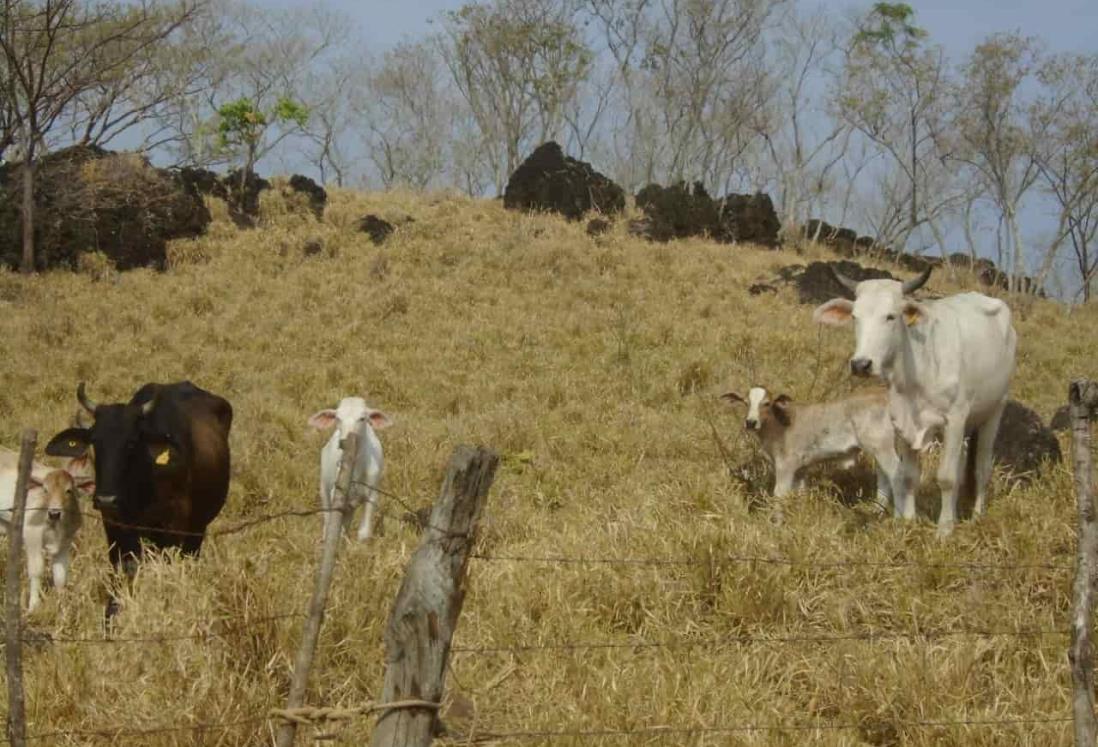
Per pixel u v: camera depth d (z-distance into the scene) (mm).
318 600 4668
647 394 16234
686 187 40844
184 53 38812
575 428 13758
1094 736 4730
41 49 29656
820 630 7246
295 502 11414
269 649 6172
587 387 16344
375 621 6711
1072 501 8953
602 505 10156
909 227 38875
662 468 12000
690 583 7617
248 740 5551
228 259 26156
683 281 25875
